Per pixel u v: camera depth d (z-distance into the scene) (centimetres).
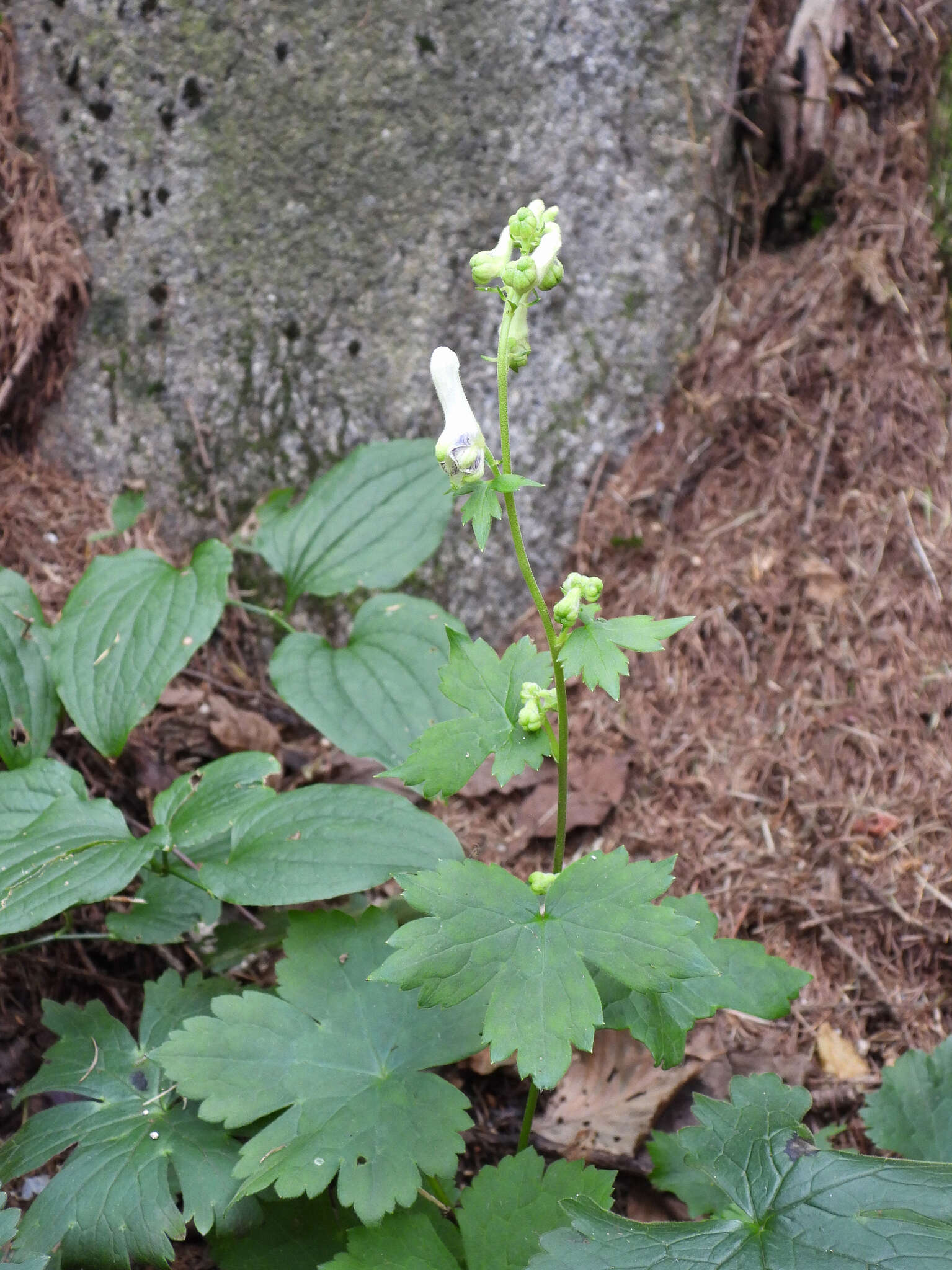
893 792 44
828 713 47
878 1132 34
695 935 33
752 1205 28
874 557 49
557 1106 39
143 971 42
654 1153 35
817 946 43
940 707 46
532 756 30
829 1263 26
